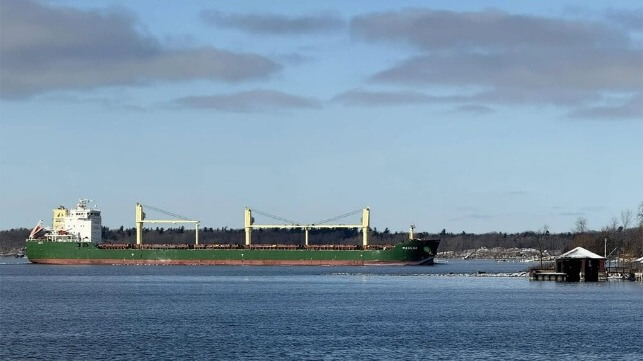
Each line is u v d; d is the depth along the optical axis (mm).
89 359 131625
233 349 141250
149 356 134625
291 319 185500
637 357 135875
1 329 166375
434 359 133375
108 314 196750
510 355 137250
